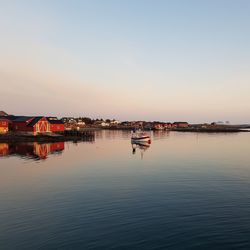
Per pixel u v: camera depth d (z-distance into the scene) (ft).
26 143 243.60
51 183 89.97
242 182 88.79
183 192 76.59
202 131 600.80
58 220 55.98
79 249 43.27
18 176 101.19
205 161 136.98
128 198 71.15
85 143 257.96
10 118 327.88
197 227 50.96
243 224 52.19
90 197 72.64
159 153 175.73
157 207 63.10
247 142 270.67
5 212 61.57
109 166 123.54
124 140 306.14
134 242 45.19
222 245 43.65
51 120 345.10
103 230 50.37
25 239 47.37
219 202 66.59
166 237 46.85
